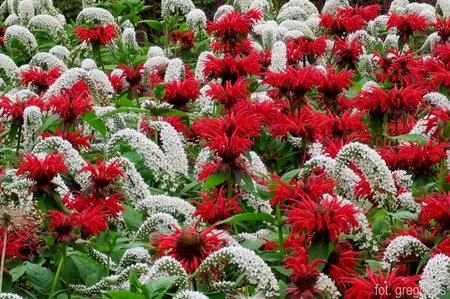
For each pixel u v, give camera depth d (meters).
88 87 8.12
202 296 4.19
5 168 7.23
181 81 8.09
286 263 5.07
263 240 5.64
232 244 5.42
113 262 5.61
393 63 8.94
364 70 10.71
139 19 15.96
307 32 11.75
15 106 7.37
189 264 4.98
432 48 10.83
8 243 5.25
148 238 5.67
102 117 7.33
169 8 13.36
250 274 4.57
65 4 18.48
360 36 11.61
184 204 5.80
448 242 5.16
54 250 5.34
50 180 5.64
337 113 7.98
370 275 4.72
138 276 4.98
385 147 7.18
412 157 6.58
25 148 7.29
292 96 7.57
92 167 5.76
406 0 14.30
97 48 10.66
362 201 5.91
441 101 7.90
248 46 9.37
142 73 9.96
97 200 5.75
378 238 5.88
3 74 11.95
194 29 12.53
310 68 7.49
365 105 7.33
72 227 5.30
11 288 5.37
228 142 5.79
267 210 6.06
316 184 5.44
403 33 10.38
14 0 15.22
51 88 7.98
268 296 4.57
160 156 6.18
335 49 9.96
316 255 4.94
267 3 14.14
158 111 7.53
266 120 7.19
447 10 13.36
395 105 7.22
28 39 12.38
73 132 7.54
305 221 4.89
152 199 5.77
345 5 12.98
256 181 6.12
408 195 6.08
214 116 8.00
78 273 5.64
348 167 6.10
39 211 5.43
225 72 7.91
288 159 7.76
